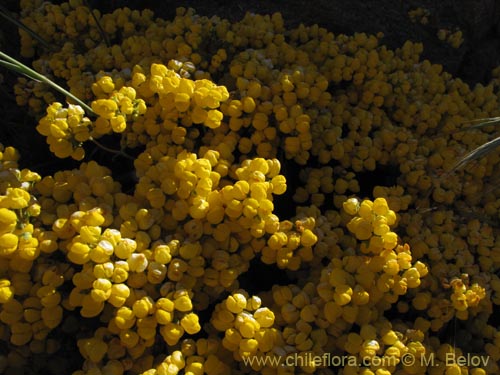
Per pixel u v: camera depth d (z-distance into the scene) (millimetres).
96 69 511
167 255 377
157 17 628
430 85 539
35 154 536
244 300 377
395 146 490
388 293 400
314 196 466
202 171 399
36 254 375
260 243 410
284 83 453
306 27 608
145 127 452
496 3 640
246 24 550
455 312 428
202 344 384
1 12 528
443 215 464
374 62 519
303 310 387
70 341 405
